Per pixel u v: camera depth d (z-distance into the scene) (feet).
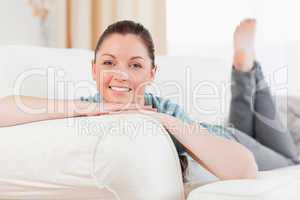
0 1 5.81
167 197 2.14
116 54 2.95
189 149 2.53
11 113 2.64
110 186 2.07
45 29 6.44
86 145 2.12
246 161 2.56
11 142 2.40
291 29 6.50
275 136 4.97
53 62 3.67
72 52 3.89
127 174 2.04
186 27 6.86
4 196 2.43
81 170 2.12
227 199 1.92
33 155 2.28
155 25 6.57
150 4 6.55
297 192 1.98
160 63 4.41
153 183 2.09
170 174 2.18
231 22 6.77
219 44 6.82
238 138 4.36
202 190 2.02
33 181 2.28
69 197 2.23
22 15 6.11
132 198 2.05
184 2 6.86
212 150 2.55
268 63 6.55
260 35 6.61
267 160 4.50
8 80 3.43
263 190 1.96
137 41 3.00
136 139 2.09
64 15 6.39
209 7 6.84
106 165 2.06
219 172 2.52
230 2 6.77
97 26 6.54
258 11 6.64
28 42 6.19
